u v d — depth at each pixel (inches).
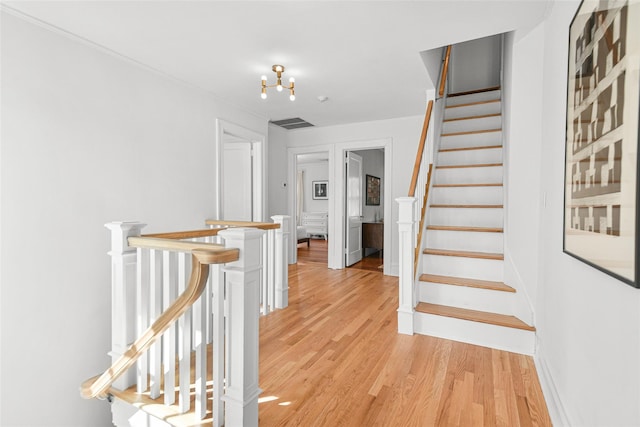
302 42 99.0
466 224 127.0
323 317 122.0
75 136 94.8
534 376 79.2
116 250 65.4
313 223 382.6
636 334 33.6
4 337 79.9
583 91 48.4
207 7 80.0
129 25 88.7
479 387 74.7
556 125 70.1
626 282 33.6
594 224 43.0
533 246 89.4
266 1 77.7
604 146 39.9
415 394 72.4
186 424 56.6
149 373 69.0
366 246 253.6
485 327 95.7
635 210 31.9
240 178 180.5
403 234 105.0
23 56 83.3
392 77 127.3
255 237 55.1
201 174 139.6
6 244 80.5
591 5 45.0
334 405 68.9
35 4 78.4
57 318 90.0
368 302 140.6
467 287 105.8
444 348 94.9
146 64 114.1
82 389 65.5
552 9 75.4
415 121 187.0
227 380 54.3
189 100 133.8
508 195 107.7
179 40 97.5
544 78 83.0
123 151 108.3
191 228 134.6
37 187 86.2
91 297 98.0
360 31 92.1
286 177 229.8
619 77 35.8
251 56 108.2
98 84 100.9
